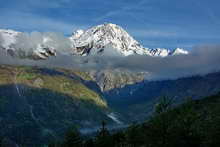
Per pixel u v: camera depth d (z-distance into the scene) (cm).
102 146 15838
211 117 14938
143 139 10819
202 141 9281
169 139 9112
